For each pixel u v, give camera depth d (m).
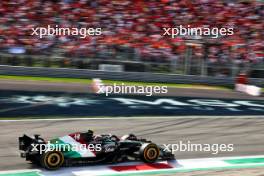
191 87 29.77
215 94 27.36
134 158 13.62
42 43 30.72
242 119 21.12
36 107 20.67
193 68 31.75
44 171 11.95
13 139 15.60
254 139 17.48
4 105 20.56
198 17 36.22
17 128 17.17
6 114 19.14
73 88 25.55
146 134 17.22
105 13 34.78
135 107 21.98
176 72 31.56
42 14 33.56
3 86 24.55
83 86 26.45
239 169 13.23
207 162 13.89
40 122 18.30
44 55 30.19
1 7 33.12
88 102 22.38
